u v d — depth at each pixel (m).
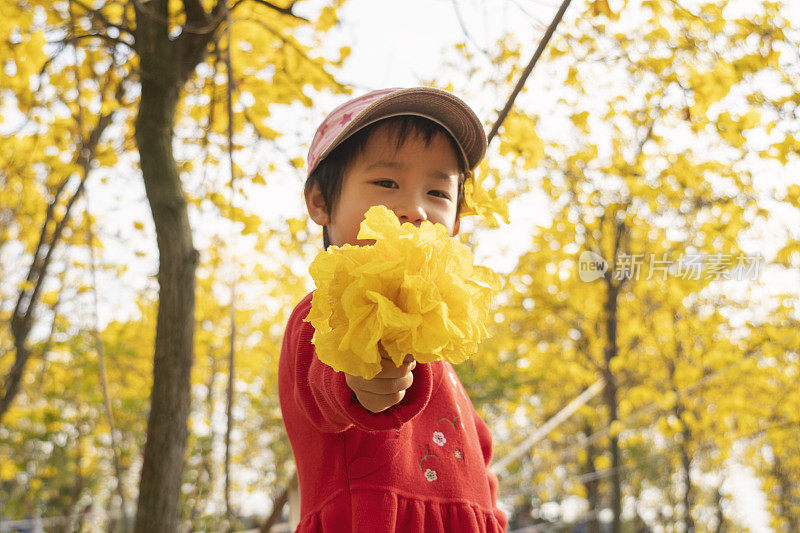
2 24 3.40
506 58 3.37
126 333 7.52
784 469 14.69
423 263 0.70
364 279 0.68
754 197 4.37
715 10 3.55
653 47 3.64
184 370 2.89
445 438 1.14
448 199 1.17
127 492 9.55
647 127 4.48
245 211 3.11
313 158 1.25
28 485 9.51
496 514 1.25
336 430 0.98
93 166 4.04
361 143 1.14
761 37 3.56
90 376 7.91
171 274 2.94
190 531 3.99
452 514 1.07
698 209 4.45
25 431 8.06
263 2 3.35
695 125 3.82
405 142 1.13
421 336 0.66
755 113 3.69
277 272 6.62
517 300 8.11
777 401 8.80
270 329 9.30
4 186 4.72
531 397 11.38
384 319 0.64
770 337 7.54
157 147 3.06
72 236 5.21
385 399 0.79
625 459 10.88
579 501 13.47
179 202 3.04
